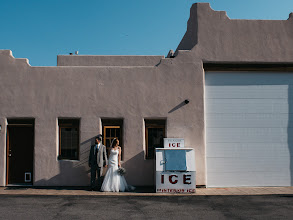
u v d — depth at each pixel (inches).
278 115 446.3
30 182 431.5
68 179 425.7
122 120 436.1
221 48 441.7
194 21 462.3
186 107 434.9
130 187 411.5
